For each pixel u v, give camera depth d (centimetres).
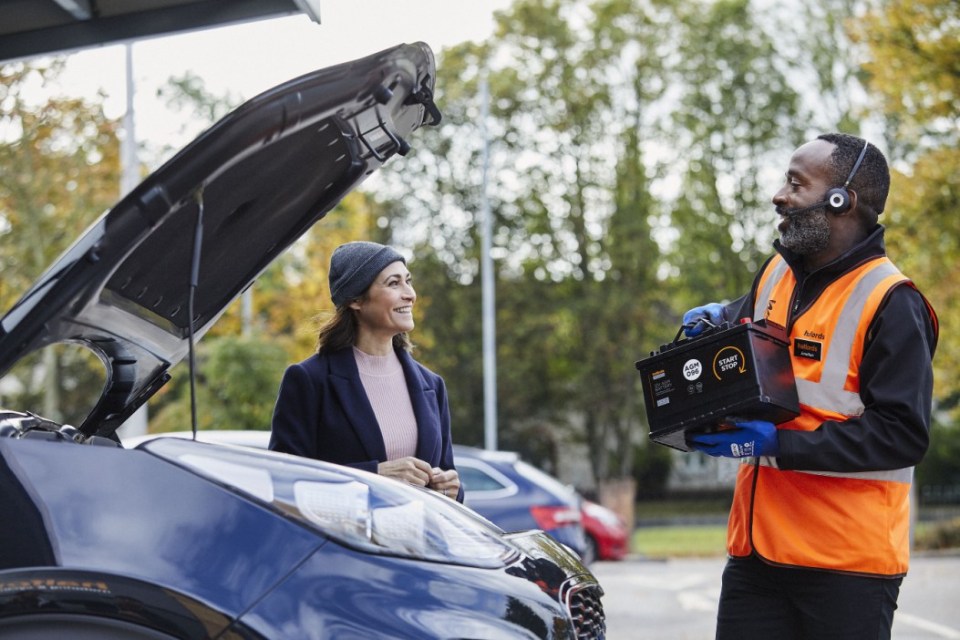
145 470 289
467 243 3756
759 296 409
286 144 325
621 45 3675
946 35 2044
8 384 3306
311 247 2505
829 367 371
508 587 304
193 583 277
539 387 3862
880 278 371
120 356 370
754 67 3588
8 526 280
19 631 275
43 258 1906
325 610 280
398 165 3731
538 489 1263
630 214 3669
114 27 537
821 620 369
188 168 296
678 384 372
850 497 368
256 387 2080
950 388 2281
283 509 291
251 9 524
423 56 329
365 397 424
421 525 309
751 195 3656
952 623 1002
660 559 2138
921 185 2198
